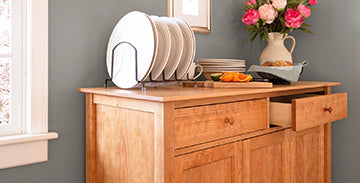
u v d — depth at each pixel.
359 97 1.90
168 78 1.27
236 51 2.04
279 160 1.42
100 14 1.39
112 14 1.43
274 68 1.51
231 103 1.16
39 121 1.23
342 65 1.96
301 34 2.12
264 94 1.30
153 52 1.13
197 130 1.04
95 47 1.38
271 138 1.36
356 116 1.91
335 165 2.01
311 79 2.09
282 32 1.70
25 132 1.24
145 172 1.04
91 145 1.29
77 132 1.34
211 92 1.08
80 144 1.35
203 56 1.83
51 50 1.25
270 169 1.37
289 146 1.46
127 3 1.48
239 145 1.20
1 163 1.13
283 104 1.31
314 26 2.06
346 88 1.95
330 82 1.86
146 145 1.03
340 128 1.98
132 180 1.10
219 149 1.12
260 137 1.30
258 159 1.31
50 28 1.25
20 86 1.23
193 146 1.03
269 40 1.74
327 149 1.75
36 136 1.19
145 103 1.01
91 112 1.29
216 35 1.91
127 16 1.27
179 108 0.98
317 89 1.67
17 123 1.22
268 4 1.72
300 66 1.53
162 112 0.94
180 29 1.23
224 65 1.60
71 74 1.31
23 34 1.23
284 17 1.73
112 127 1.20
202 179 1.08
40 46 1.22
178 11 1.68
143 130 1.04
